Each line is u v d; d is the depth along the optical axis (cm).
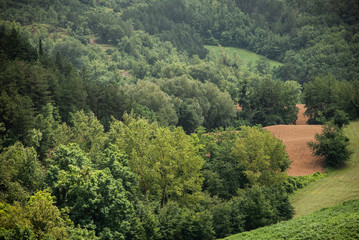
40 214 4209
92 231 4459
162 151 6406
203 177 6856
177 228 5303
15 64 9506
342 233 4253
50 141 7625
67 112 9638
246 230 5934
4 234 3891
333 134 9406
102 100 10975
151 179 6384
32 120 7550
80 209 4703
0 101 7238
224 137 9081
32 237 3953
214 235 5622
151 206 5519
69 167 5153
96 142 7294
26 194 4981
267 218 5944
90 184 4759
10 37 11550
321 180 8544
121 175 5681
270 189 6606
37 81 8988
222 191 6938
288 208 6300
